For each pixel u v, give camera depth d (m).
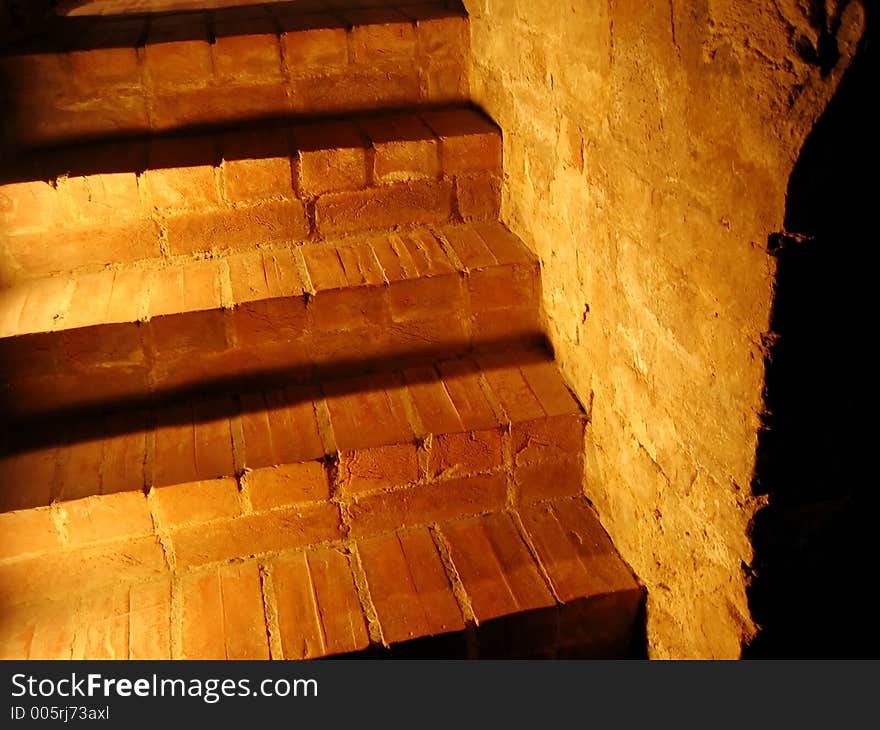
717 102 1.32
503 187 2.49
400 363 2.30
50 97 2.41
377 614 1.90
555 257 2.16
